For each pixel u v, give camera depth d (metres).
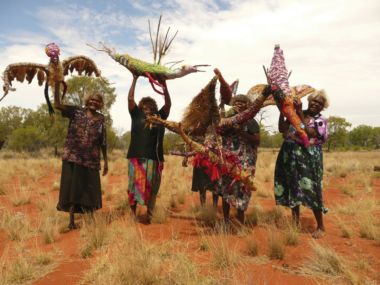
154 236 5.41
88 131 6.03
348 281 3.75
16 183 12.12
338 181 12.45
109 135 30.59
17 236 5.57
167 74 5.64
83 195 6.04
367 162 20.67
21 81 5.64
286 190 5.68
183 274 3.78
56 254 4.79
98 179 6.25
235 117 5.36
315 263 4.12
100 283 3.65
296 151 5.42
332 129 69.12
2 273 4.07
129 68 5.82
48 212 6.99
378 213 6.80
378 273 3.91
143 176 6.11
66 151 5.96
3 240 5.54
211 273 3.93
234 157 5.36
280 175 5.71
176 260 4.24
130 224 5.88
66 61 6.09
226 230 5.46
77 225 6.14
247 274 3.92
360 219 6.12
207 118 5.52
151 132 6.15
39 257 4.48
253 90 5.87
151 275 3.72
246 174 5.34
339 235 5.37
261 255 4.51
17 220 6.18
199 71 5.52
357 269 4.03
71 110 6.06
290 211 7.05
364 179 12.05
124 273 3.78
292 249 4.73
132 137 6.23
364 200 7.70
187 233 5.57
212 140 5.45
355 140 96.19
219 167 5.37
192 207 7.14
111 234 5.30
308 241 5.05
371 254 4.50
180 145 5.74
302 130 5.13
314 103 5.35
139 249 4.39
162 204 7.44
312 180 5.34
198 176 7.19
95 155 6.14
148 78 5.71
